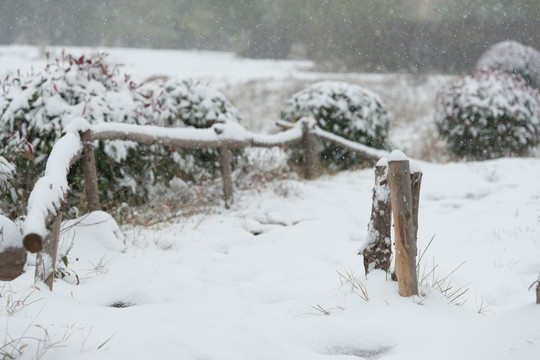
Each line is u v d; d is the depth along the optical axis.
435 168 10.27
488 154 11.55
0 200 5.41
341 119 10.20
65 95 6.73
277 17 27.30
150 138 6.59
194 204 7.35
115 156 6.63
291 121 10.48
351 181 9.34
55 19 28.89
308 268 5.25
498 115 11.34
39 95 6.63
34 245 2.63
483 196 8.57
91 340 3.08
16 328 3.00
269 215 7.20
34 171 6.33
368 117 10.32
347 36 24.97
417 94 18.84
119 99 6.97
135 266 5.01
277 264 5.38
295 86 19.72
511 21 24.19
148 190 7.16
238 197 7.96
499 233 6.28
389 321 3.25
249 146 8.10
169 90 8.55
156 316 3.65
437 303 3.57
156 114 7.32
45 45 25.52
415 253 3.58
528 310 2.88
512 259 5.35
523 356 2.45
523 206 7.44
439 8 24.53
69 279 4.60
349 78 21.48
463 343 2.81
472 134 11.53
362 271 5.11
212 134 7.44
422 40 24.27
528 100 11.53
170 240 5.85
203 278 4.81
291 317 3.62
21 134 6.19
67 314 3.53
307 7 25.75
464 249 5.83
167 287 4.44
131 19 29.42
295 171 9.66
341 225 6.81
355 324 3.23
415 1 24.67
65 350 2.89
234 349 3.03
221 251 5.95
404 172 3.51
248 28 27.97
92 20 29.17
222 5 28.19
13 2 28.64
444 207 7.99
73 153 4.97
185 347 3.03
